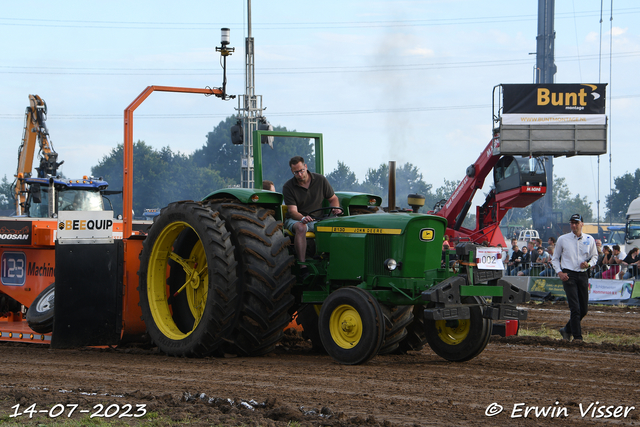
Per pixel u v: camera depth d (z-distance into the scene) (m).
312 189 14.81
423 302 12.77
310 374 11.58
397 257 12.90
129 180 17.36
